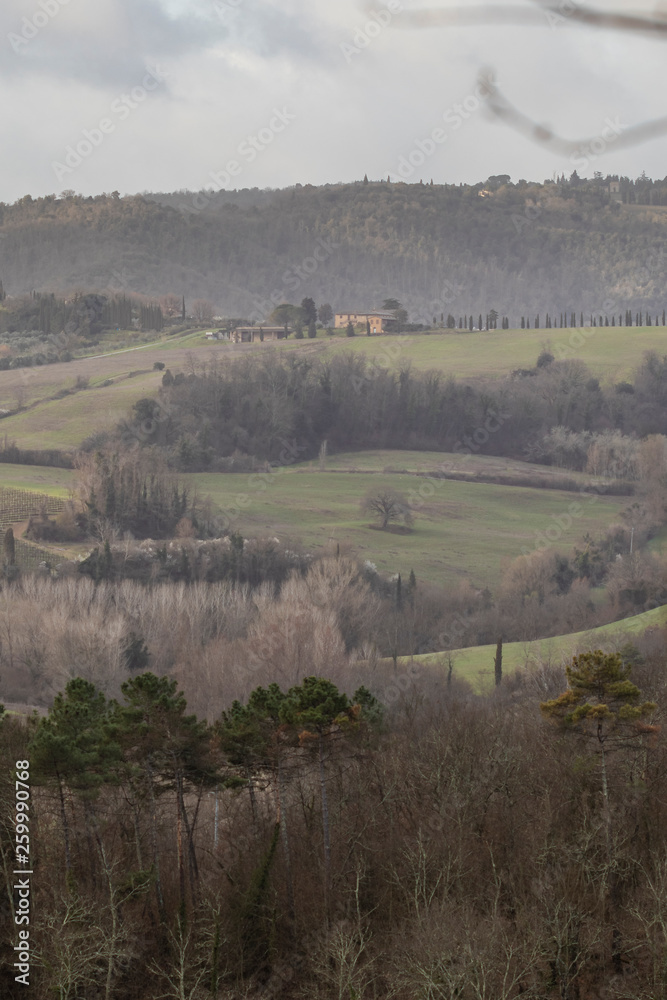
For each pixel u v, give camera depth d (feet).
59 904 302.66
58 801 352.69
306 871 356.18
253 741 363.56
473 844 349.20
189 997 280.92
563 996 288.30
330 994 297.94
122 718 359.66
